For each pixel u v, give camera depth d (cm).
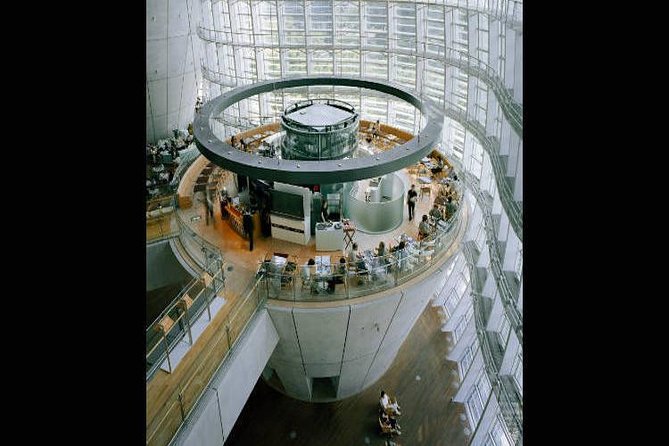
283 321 1377
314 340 1448
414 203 1723
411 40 2420
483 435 1452
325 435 1608
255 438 1595
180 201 1780
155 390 1030
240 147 2150
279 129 2327
